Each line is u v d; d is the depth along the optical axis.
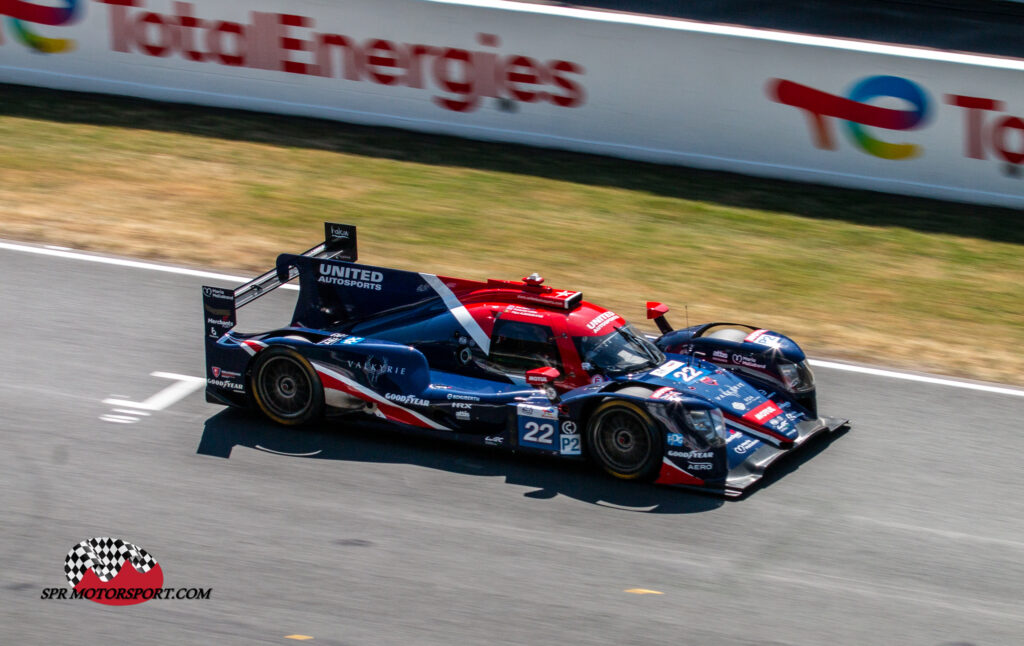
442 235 32.28
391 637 14.75
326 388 20.34
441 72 39.22
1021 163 34.47
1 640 14.56
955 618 15.66
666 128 37.72
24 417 20.89
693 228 33.66
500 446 19.67
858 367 25.05
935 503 19.03
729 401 20.34
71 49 42.53
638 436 18.89
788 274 30.70
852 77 35.38
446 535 17.27
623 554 16.88
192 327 25.59
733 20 57.56
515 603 15.57
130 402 21.70
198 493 18.31
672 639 14.88
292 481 18.80
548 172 37.28
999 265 31.78
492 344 20.77
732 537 17.47
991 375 24.97
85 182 35.16
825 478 19.67
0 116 40.38
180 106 41.78
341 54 39.97
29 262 28.98
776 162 36.97
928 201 35.69
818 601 15.90
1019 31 55.72
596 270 30.38
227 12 40.50
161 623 14.98
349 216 33.41
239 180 35.88
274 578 16.03
